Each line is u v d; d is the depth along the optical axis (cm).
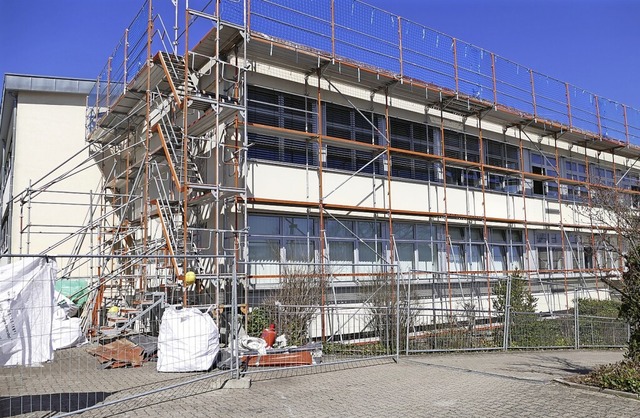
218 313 1109
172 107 1480
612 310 1888
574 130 2178
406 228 1705
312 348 1052
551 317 1567
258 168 1373
